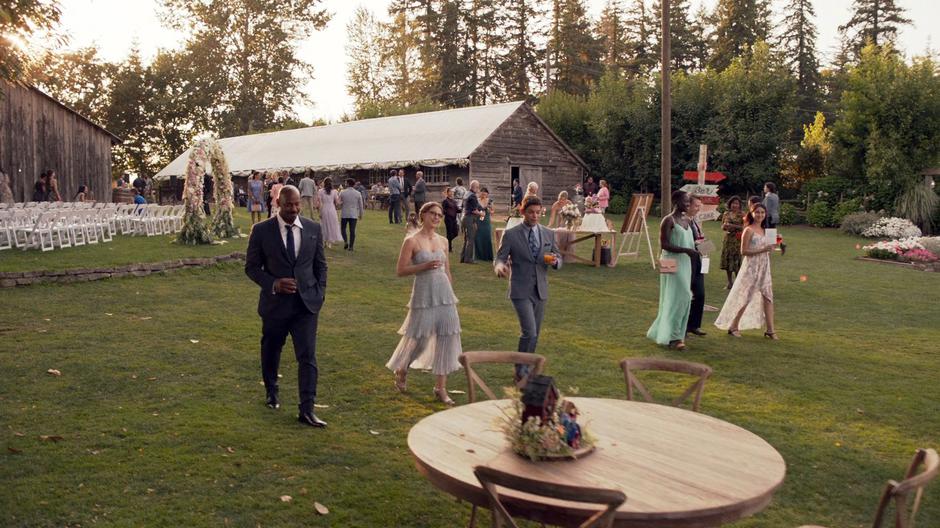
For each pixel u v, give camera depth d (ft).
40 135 84.23
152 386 24.00
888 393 25.52
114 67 185.98
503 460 11.89
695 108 121.08
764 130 116.26
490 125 111.75
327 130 142.41
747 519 16.03
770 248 33.71
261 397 23.41
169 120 188.55
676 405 16.42
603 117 128.47
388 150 118.83
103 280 43.09
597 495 9.59
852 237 88.38
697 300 34.01
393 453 19.12
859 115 99.71
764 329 36.35
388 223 82.79
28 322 32.37
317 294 21.26
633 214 58.29
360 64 221.87
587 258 61.62
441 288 23.31
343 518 15.46
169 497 16.02
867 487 17.83
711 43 214.48
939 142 95.91
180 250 54.60
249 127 192.95
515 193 108.58
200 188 58.29
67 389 23.36
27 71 39.63
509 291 24.88
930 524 16.16
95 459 17.85
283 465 18.01
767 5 209.97
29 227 52.65
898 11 211.20
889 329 36.73
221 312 36.29
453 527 15.34
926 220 95.61
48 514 14.98
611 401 15.35
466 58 222.48
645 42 228.22
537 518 10.67
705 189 91.61
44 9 37.11
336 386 24.93
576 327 35.73
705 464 11.82
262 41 190.39
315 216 79.82
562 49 221.87
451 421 13.75
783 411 23.32
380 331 33.55
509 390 12.64
